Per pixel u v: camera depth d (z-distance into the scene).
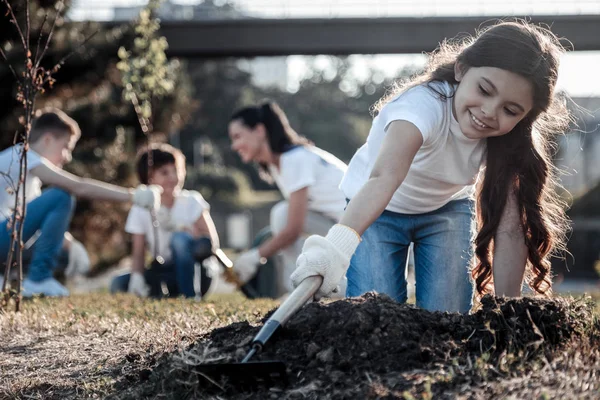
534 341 2.80
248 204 55.34
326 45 31.81
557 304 2.95
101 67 15.24
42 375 3.28
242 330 3.05
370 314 2.83
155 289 8.16
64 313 4.60
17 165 6.77
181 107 18.94
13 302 5.01
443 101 3.64
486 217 3.79
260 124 7.08
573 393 2.33
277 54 32.34
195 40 31.83
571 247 30.08
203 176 53.53
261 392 2.62
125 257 19.80
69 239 8.83
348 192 4.23
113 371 3.21
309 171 7.00
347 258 2.94
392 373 2.59
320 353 2.70
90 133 17.83
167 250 8.20
